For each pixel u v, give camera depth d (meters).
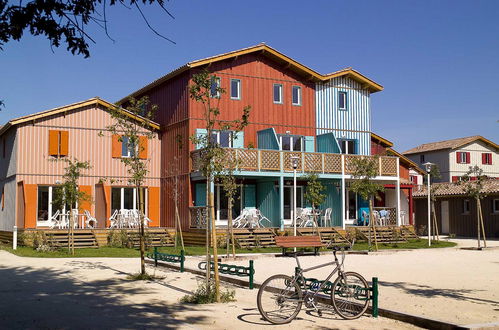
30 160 24.89
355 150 30.33
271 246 23.47
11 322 8.27
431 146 53.19
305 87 28.97
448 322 7.98
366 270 15.66
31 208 24.58
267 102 27.66
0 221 28.28
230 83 26.64
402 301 10.27
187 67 25.25
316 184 25.12
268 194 26.50
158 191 27.89
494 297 10.85
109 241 23.86
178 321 8.41
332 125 29.61
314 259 18.80
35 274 14.27
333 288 8.90
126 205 27.17
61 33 6.95
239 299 10.56
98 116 26.53
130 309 9.42
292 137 28.36
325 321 8.58
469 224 34.47
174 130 26.83
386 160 28.58
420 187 39.00
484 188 32.94
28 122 24.95
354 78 30.47
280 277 8.64
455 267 16.58
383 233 27.28
